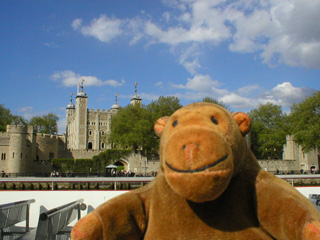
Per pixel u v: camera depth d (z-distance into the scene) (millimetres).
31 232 7656
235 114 3381
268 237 2904
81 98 99250
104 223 2998
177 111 3246
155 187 3279
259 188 2998
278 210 2787
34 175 59094
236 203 2990
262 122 76625
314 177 13891
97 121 100125
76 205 9039
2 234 8109
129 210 3164
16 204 8102
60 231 7410
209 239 2887
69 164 61969
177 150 2633
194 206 2979
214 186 2521
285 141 70625
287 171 58594
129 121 57250
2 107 81500
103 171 59812
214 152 2566
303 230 2553
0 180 13148
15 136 61562
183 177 2533
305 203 2732
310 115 50250
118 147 61812
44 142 71562
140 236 3232
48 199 11461
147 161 59656
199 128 2748
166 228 3010
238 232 2885
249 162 3279
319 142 47281
